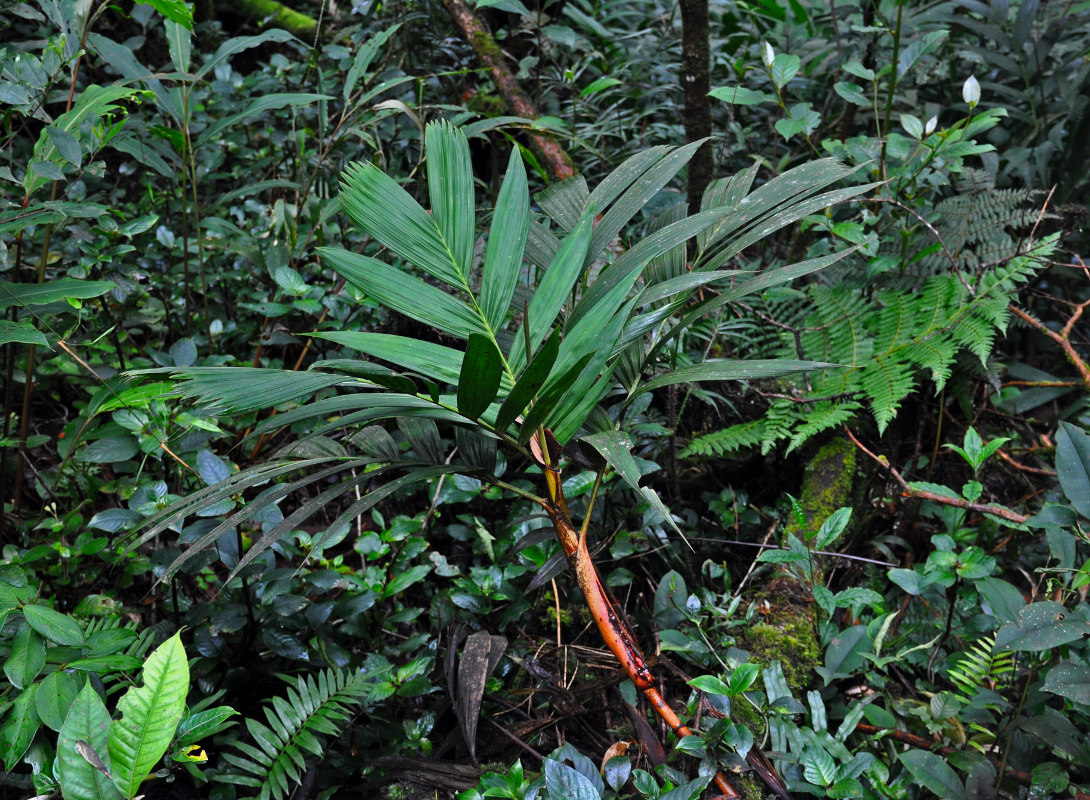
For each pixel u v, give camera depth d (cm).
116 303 263
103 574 221
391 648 214
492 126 276
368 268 155
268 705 202
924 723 194
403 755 185
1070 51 390
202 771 163
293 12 507
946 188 362
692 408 288
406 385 142
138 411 201
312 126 379
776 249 351
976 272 286
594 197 182
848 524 256
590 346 147
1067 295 352
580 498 238
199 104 362
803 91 415
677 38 443
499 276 159
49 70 215
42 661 155
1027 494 293
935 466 284
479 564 249
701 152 318
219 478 186
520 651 211
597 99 404
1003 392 304
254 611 203
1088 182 354
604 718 193
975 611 224
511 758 185
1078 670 157
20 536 225
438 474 158
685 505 271
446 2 399
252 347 298
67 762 118
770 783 169
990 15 371
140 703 120
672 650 192
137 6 355
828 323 285
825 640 214
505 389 159
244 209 337
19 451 227
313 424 254
